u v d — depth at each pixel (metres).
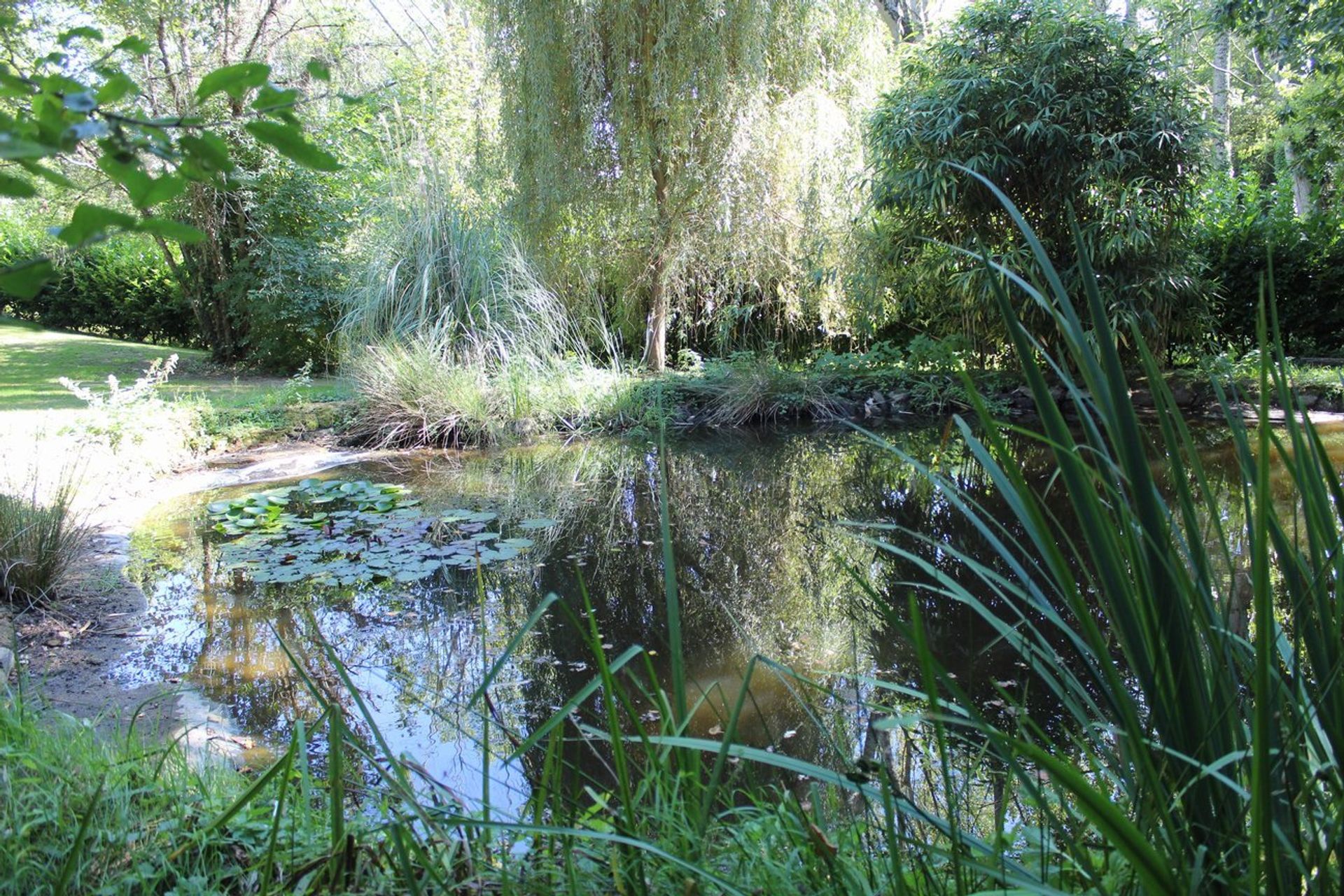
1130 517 0.83
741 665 2.87
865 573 3.86
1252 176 10.38
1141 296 7.46
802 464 6.48
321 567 3.96
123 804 1.33
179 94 8.72
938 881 1.01
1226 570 2.48
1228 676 0.86
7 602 3.20
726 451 7.00
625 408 7.88
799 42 8.78
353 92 10.75
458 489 5.71
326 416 7.19
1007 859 0.99
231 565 3.94
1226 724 0.85
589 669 2.88
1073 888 1.00
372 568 3.95
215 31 9.87
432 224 8.23
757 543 4.40
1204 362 7.79
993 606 3.32
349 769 1.67
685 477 6.08
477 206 8.93
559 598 0.96
